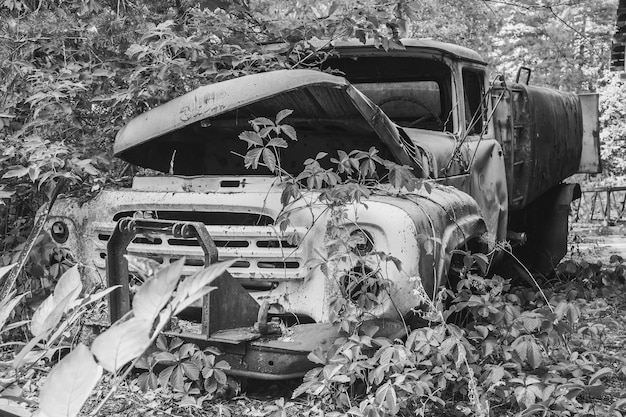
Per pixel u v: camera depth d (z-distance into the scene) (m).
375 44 5.57
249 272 4.47
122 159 5.31
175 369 3.96
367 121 4.58
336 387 3.92
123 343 1.59
